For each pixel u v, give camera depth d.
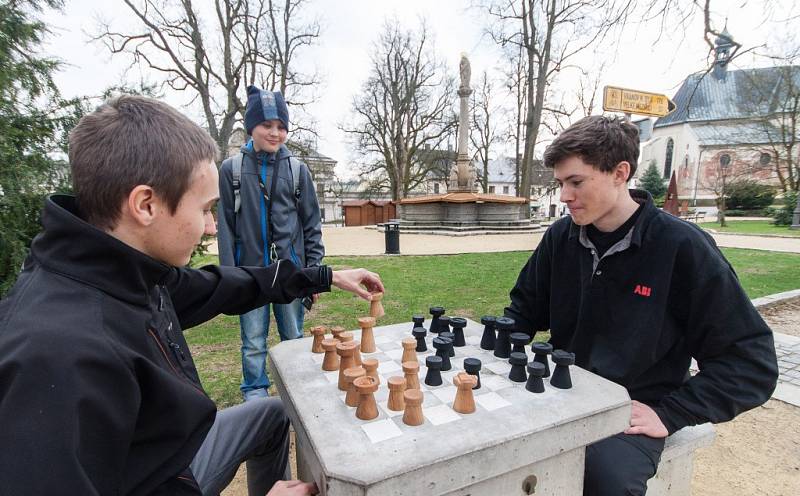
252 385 2.63
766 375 1.45
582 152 1.54
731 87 40.00
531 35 17.17
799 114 21.06
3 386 0.68
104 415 0.73
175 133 0.89
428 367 1.31
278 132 2.58
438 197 16.67
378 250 11.43
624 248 1.61
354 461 0.91
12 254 2.32
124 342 0.83
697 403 1.47
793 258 9.36
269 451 1.54
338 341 1.46
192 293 1.43
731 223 23.30
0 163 2.31
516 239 14.18
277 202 2.63
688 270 1.53
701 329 1.53
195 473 1.28
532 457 1.05
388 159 26.75
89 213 0.89
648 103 6.48
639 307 1.59
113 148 0.84
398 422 1.09
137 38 14.67
